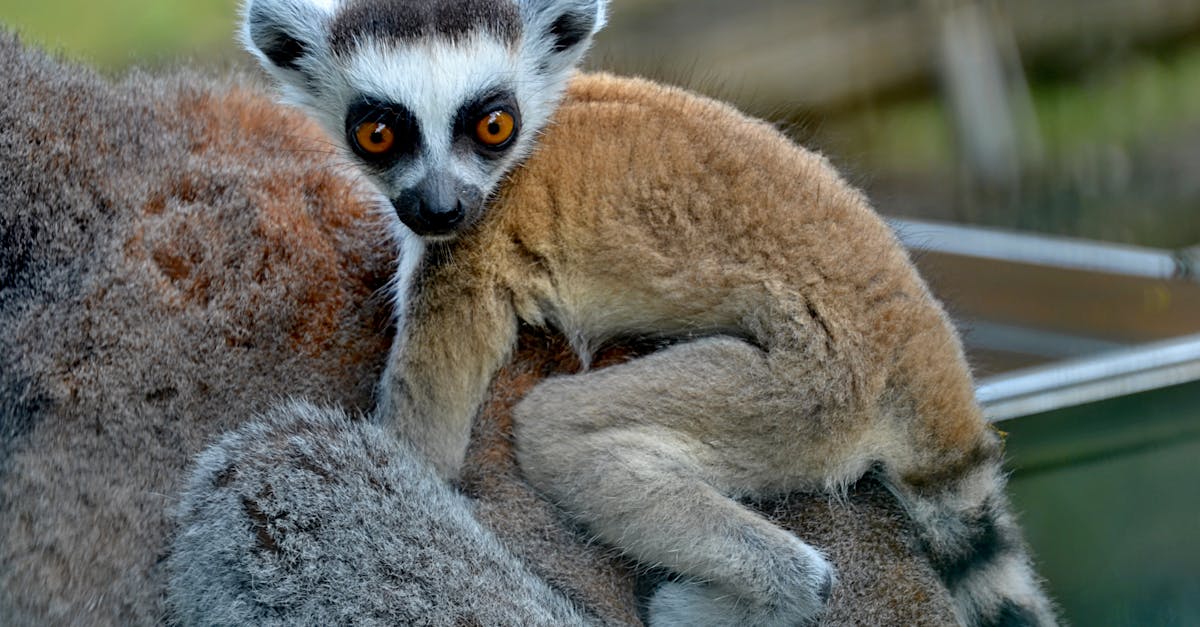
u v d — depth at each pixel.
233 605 5.65
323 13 6.87
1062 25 18.25
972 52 17.53
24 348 5.76
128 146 6.29
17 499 5.63
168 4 17.88
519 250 6.21
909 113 18.27
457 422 6.08
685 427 6.00
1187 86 18.47
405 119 6.50
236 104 6.89
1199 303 10.14
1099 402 8.03
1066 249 10.22
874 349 6.18
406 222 6.32
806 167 6.62
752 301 6.14
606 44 18.02
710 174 6.30
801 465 6.08
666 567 5.99
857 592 6.15
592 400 6.05
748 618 5.89
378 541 5.77
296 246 6.31
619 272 6.20
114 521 5.75
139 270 5.98
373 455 5.92
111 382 5.82
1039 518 7.93
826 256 6.26
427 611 5.76
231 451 5.80
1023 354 10.11
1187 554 8.08
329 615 5.68
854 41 18.08
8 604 5.62
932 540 6.43
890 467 6.28
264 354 6.13
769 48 18.12
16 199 5.94
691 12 18.50
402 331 6.19
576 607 6.02
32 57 6.32
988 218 16.80
